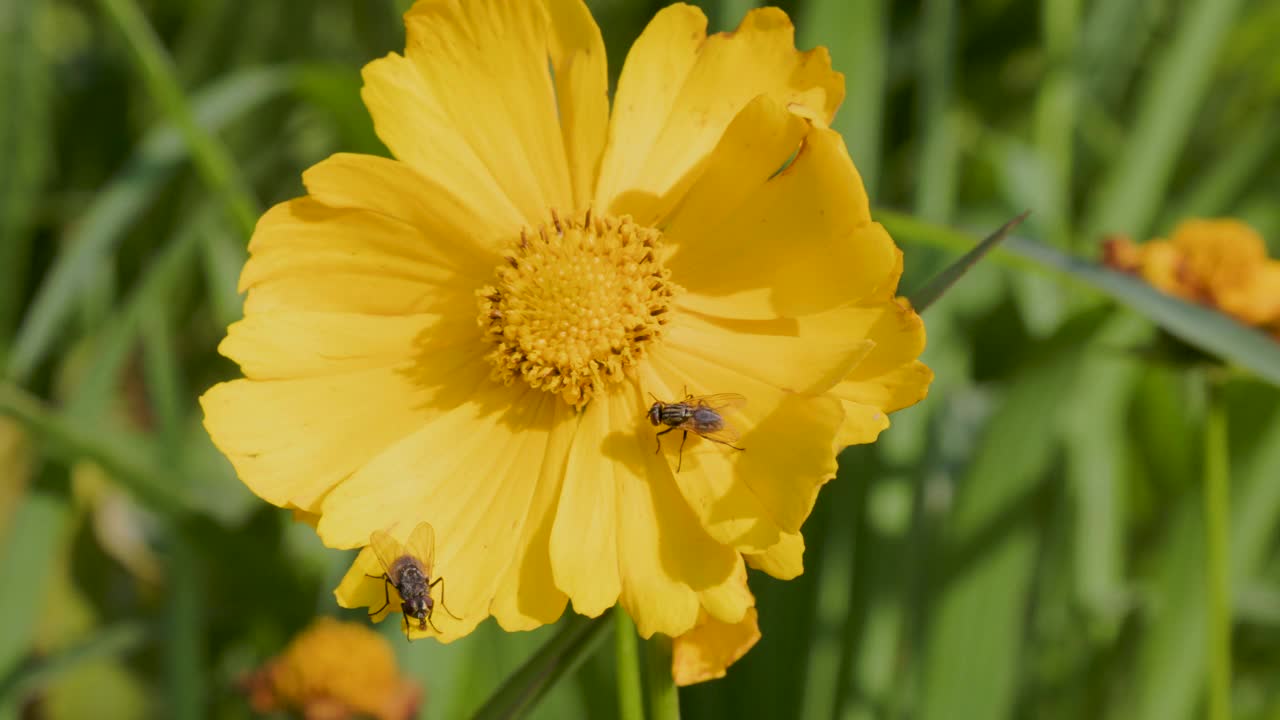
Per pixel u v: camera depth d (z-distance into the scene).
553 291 0.27
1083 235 0.36
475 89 0.27
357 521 0.26
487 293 0.27
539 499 0.27
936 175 0.34
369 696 0.32
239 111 0.33
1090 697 0.36
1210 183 0.37
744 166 0.27
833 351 0.26
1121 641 0.36
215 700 0.35
